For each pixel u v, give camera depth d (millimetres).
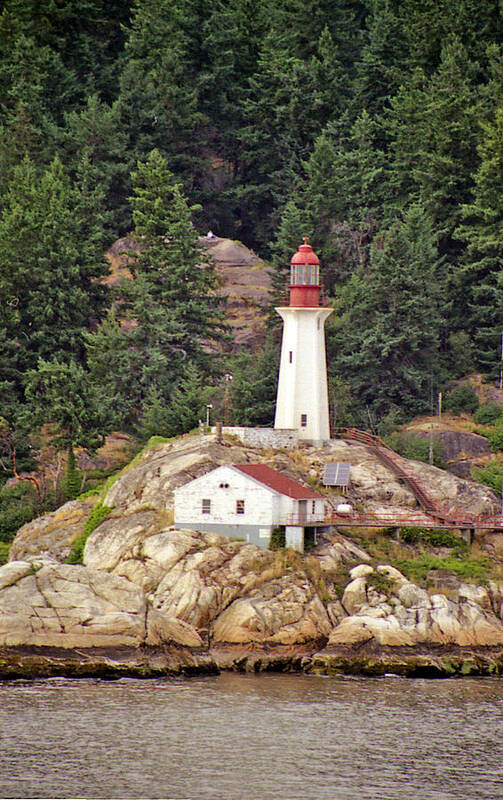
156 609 165250
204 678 160125
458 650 166625
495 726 142375
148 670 158125
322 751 133500
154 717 142750
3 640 157750
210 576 170500
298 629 165625
